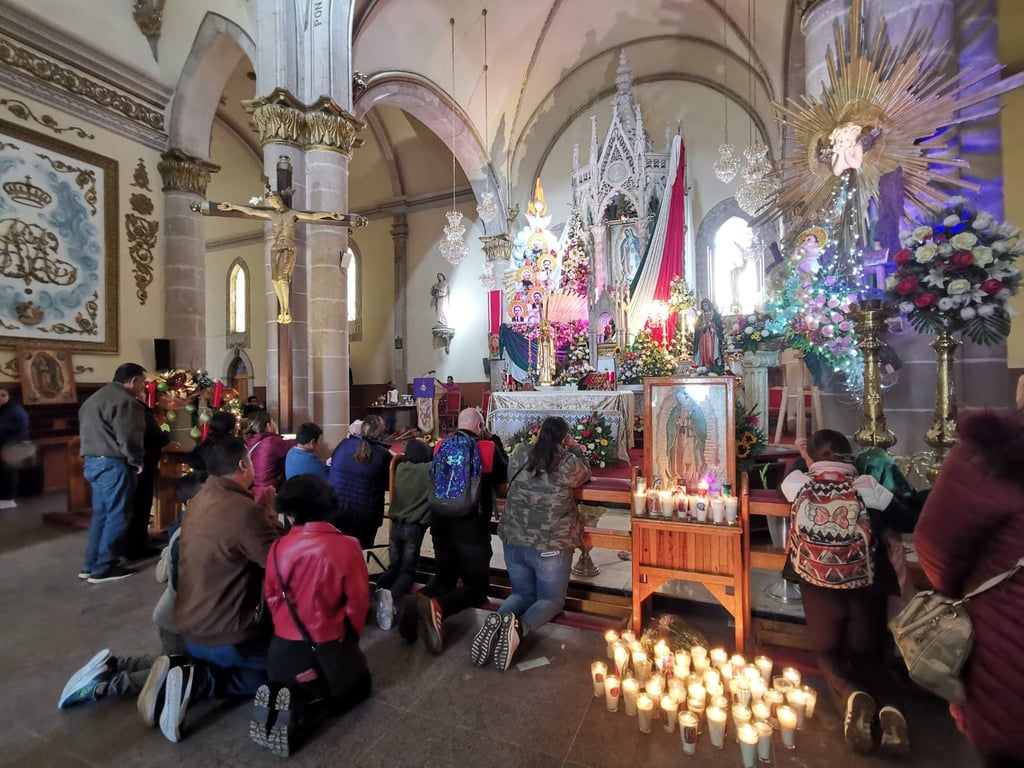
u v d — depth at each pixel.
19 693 2.95
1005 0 8.05
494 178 15.03
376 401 17.11
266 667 2.85
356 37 9.96
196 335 10.34
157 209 10.05
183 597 2.76
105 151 9.22
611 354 10.89
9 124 7.97
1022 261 6.11
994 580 1.50
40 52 8.36
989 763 1.48
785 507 3.01
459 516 3.71
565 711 2.68
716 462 3.31
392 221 18.03
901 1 4.92
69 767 2.35
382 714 2.67
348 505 4.12
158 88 9.99
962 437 1.63
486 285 14.82
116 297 9.31
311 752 2.41
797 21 9.16
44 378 8.34
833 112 5.30
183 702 2.53
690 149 14.03
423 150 16.88
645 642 3.03
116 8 9.42
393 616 3.69
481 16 12.10
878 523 2.60
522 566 3.48
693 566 3.17
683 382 3.43
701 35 12.96
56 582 4.70
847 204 5.18
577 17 13.17
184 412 6.98
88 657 3.37
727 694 2.73
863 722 2.28
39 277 8.33
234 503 2.81
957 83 4.80
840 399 5.20
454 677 3.01
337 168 8.27
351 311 18.83
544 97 15.24
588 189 13.34
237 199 19.38
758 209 10.05
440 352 17.28
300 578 2.57
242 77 14.39
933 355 4.74
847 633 2.62
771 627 3.30
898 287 3.57
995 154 4.70
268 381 8.22
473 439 3.83
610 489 3.56
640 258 12.72
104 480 4.76
